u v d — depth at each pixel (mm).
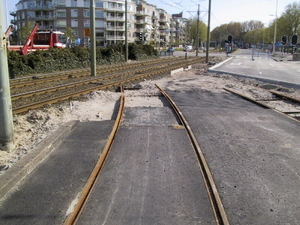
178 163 5559
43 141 6312
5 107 5984
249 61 41906
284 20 81938
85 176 5008
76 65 27109
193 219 3832
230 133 7516
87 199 4266
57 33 32594
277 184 4820
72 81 16672
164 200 4273
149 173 5133
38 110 9430
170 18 138750
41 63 22344
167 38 133000
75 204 4156
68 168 5305
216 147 6457
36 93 12281
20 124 7871
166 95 12680
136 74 21328
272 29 95562
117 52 35969
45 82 16281
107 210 4016
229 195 4441
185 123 8133
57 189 4566
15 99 11203
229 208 4105
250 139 7059
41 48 29500
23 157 5422
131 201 4242
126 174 5090
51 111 9242
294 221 3842
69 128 7430
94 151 6102
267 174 5172
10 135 6105
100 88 14047
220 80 19641
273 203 4254
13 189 4555
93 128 7703
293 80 18734
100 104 10938
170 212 3980
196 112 9836
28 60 21359
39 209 4027
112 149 6242
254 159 5824
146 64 32375
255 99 12898
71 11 83500
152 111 9867
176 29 152875
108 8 86938
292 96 13695
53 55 24469
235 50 115312
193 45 127938
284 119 9055
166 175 5062
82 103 10836
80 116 9117
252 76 20781
